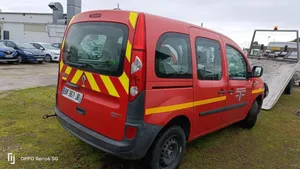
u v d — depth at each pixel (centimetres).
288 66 830
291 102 815
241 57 416
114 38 254
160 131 273
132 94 238
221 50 358
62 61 325
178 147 305
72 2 1694
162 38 255
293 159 375
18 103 546
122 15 254
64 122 311
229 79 377
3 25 3862
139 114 240
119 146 247
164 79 257
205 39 325
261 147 411
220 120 376
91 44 278
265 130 500
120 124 248
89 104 276
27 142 354
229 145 408
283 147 418
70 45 311
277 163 357
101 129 266
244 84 423
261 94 498
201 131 340
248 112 480
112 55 252
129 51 238
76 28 307
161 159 285
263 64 870
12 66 1272
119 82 245
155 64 247
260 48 952
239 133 468
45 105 548
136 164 311
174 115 274
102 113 262
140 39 236
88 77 275
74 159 315
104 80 257
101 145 262
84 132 279
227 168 330
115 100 251
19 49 1412
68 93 310
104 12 273
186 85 288
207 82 324
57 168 292
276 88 743
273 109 693
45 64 1509
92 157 322
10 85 752
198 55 308
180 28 283
